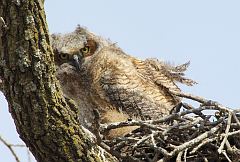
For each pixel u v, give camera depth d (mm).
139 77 15133
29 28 9445
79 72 15219
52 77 9898
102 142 10883
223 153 10914
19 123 10086
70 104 10312
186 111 11797
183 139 11656
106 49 15531
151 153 11680
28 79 9703
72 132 10266
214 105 11695
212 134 10992
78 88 15055
